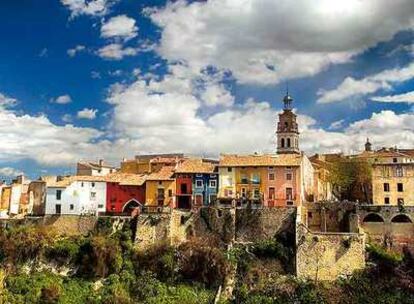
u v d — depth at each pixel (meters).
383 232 102.25
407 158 124.50
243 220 105.06
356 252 94.75
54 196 119.12
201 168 119.81
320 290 91.81
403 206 102.00
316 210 107.25
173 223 105.62
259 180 113.06
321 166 135.62
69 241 105.12
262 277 96.50
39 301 93.50
